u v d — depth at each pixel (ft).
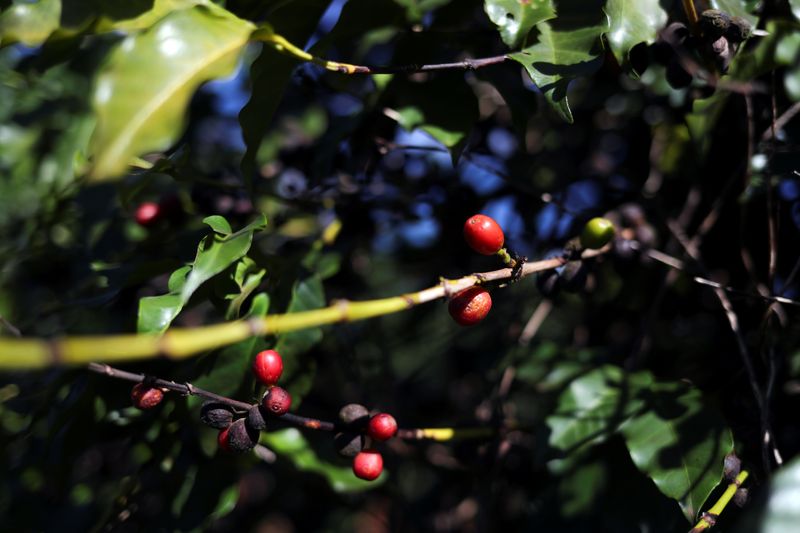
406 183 2.71
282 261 2.31
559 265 2.16
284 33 2.22
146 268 2.22
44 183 2.98
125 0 2.03
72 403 2.26
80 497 2.65
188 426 2.29
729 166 2.49
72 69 2.89
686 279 2.56
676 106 2.44
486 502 2.49
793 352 2.37
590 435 2.20
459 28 2.35
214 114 3.14
